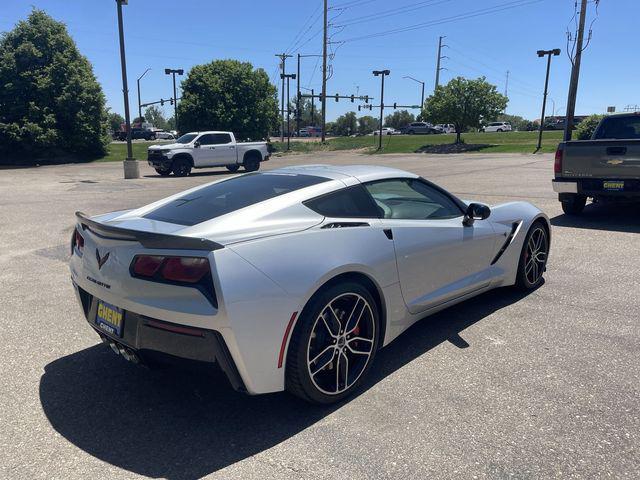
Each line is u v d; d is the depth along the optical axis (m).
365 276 3.22
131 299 2.78
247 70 37.50
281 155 40.66
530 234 4.87
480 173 18.86
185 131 37.28
